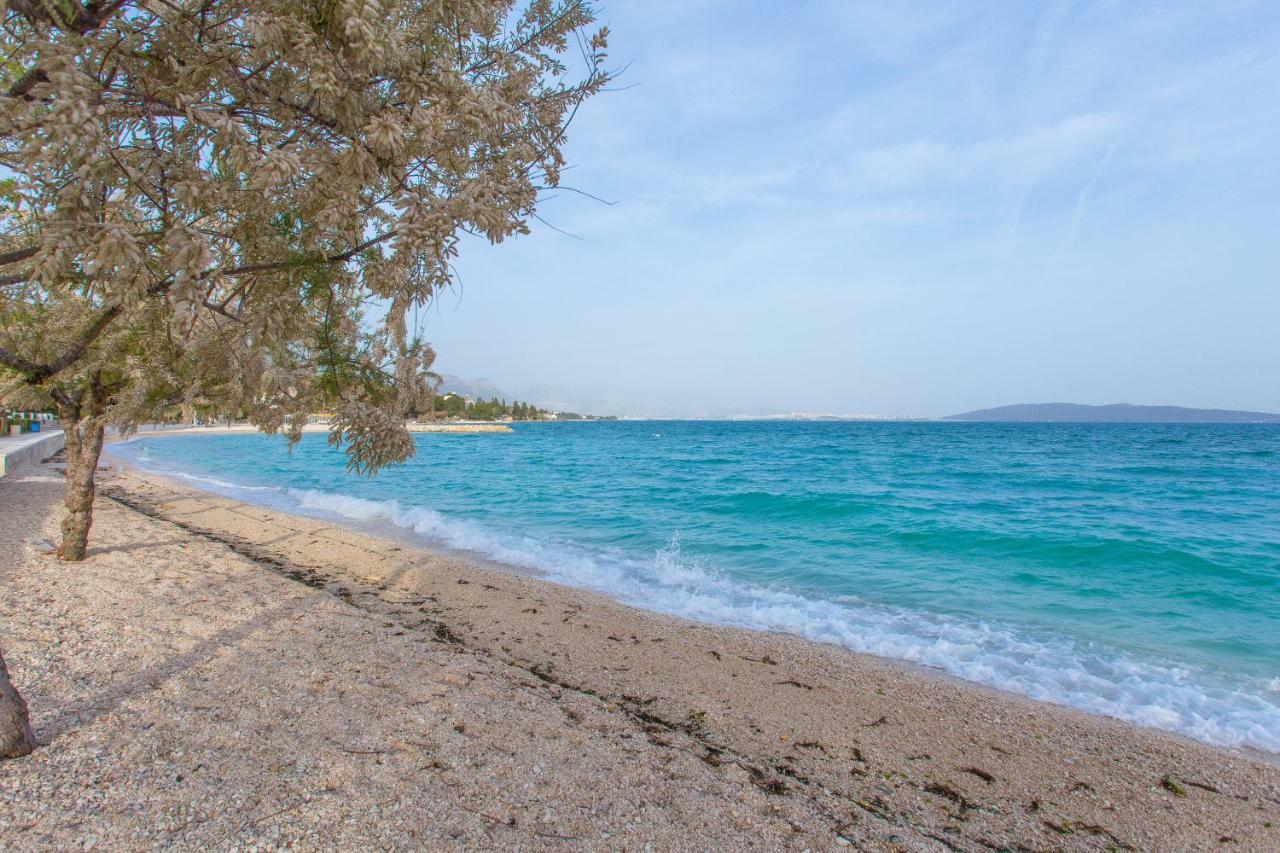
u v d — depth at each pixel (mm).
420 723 4629
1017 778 5270
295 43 2211
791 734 5820
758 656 7848
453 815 3523
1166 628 9312
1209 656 8219
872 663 7785
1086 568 13000
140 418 7277
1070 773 5375
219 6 2408
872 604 10398
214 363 4332
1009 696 6945
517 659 7246
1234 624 9477
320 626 6859
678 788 4180
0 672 3707
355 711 4715
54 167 1964
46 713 4246
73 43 2098
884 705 6578
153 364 6430
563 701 5645
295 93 2611
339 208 2492
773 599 10562
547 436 102750
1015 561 13570
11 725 3678
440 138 2482
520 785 3938
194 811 3314
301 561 11914
